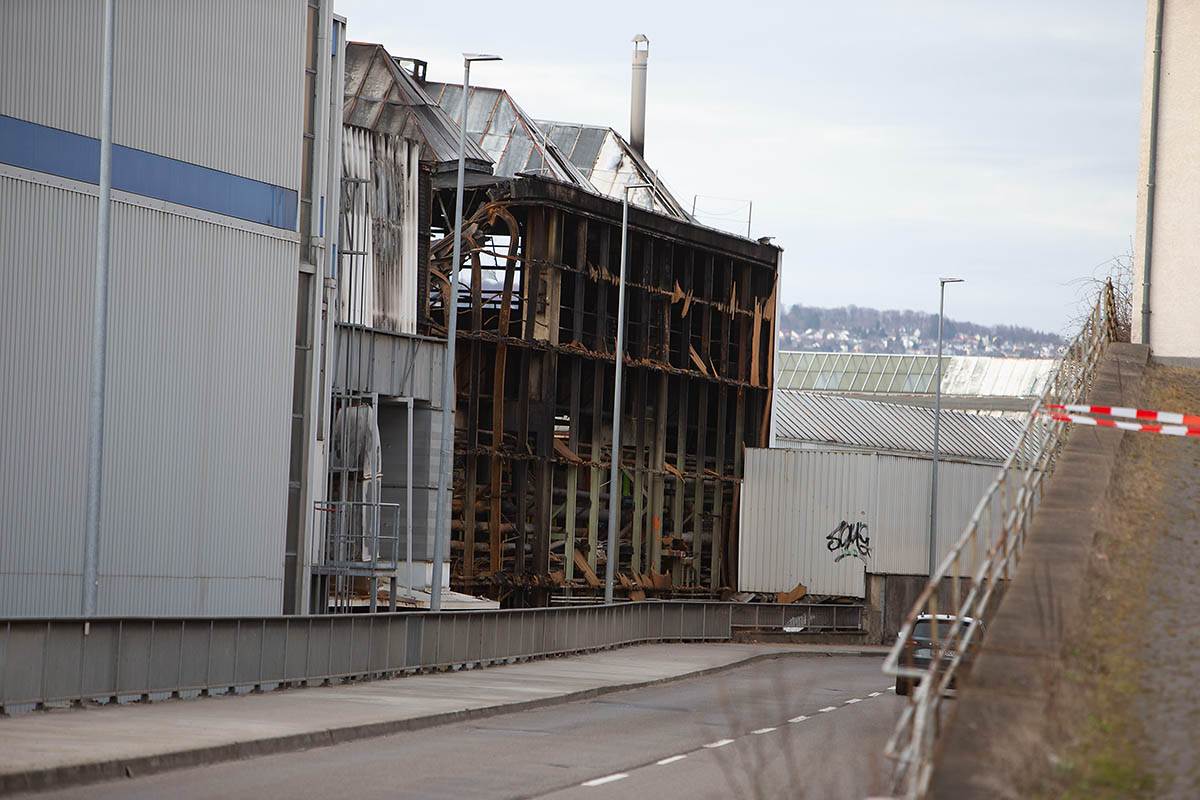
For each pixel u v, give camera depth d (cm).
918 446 17262
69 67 6316
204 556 6994
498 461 10862
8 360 6056
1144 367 5700
